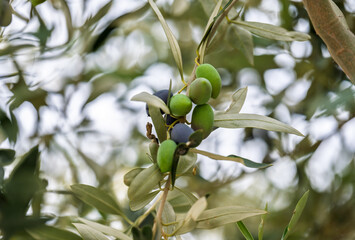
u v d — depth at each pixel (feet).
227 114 2.12
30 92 3.06
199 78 2.06
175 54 2.14
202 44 2.20
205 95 2.05
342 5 3.42
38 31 3.00
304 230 3.68
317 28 2.30
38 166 2.29
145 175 2.02
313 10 2.28
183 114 2.03
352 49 2.27
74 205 2.78
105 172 3.33
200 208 1.96
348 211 3.66
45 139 3.13
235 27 2.77
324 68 3.59
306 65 3.73
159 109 2.05
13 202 2.22
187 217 2.00
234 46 2.79
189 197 2.10
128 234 2.14
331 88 3.57
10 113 2.87
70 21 3.04
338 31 2.27
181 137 2.00
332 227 3.65
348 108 3.40
